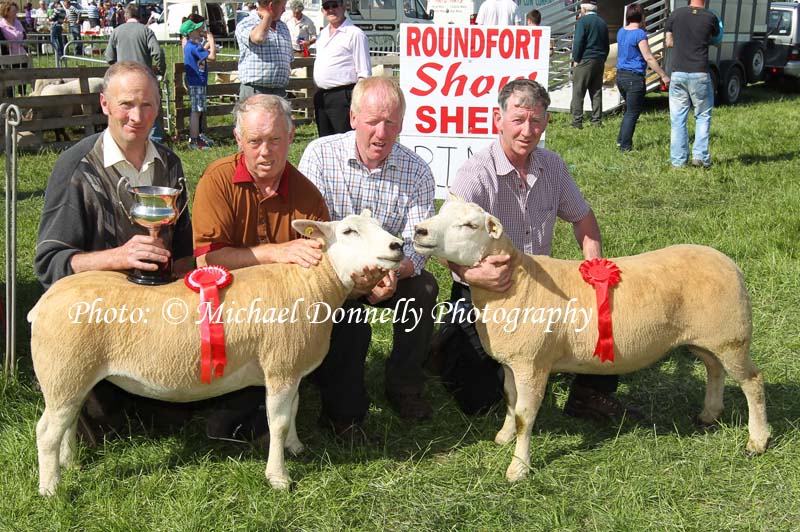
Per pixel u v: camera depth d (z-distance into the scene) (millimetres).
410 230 4223
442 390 4574
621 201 8516
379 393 4480
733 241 6680
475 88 6172
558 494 3504
